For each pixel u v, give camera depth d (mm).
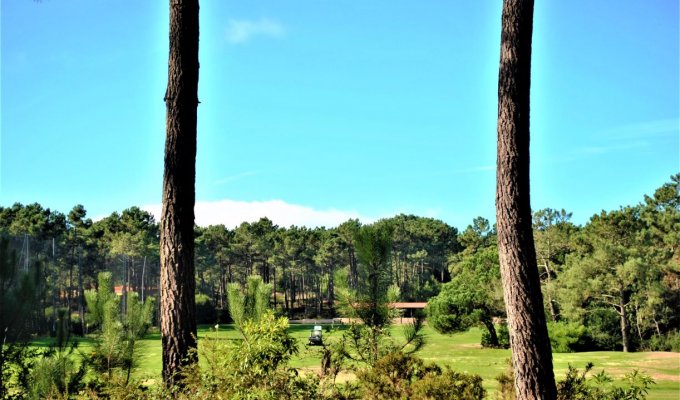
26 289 7621
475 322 49438
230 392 6664
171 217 7926
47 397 7309
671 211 61688
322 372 8086
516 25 7340
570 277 49375
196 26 8297
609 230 52188
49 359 7664
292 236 107000
